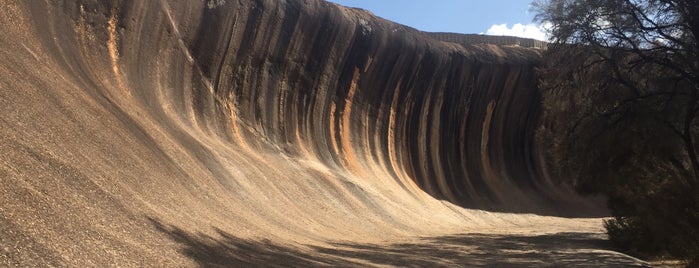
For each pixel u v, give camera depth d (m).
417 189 38.25
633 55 19.59
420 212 31.73
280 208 19.69
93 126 13.95
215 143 24.11
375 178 34.66
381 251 15.61
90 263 6.25
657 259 16.80
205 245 9.76
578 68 20.17
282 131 32.09
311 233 17.48
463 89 46.81
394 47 41.03
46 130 11.34
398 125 41.62
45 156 9.65
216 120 28.19
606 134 18.72
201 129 26.03
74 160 10.70
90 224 7.73
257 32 33.06
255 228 14.57
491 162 48.56
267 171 23.78
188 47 29.56
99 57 24.28
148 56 27.05
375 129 39.53
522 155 51.16
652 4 17.92
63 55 21.06
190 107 27.39
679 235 14.50
